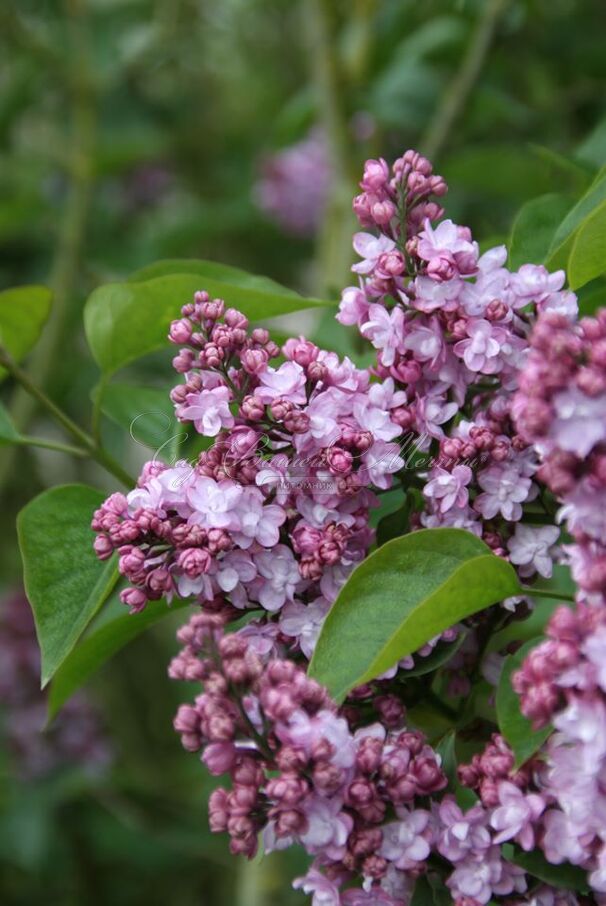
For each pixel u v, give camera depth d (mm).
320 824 786
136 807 1622
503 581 818
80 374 1711
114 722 1947
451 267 823
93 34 1783
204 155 2078
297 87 2041
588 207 887
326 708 789
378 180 845
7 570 1958
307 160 1771
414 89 1424
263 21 2035
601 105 1449
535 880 817
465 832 799
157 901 1682
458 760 888
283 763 775
